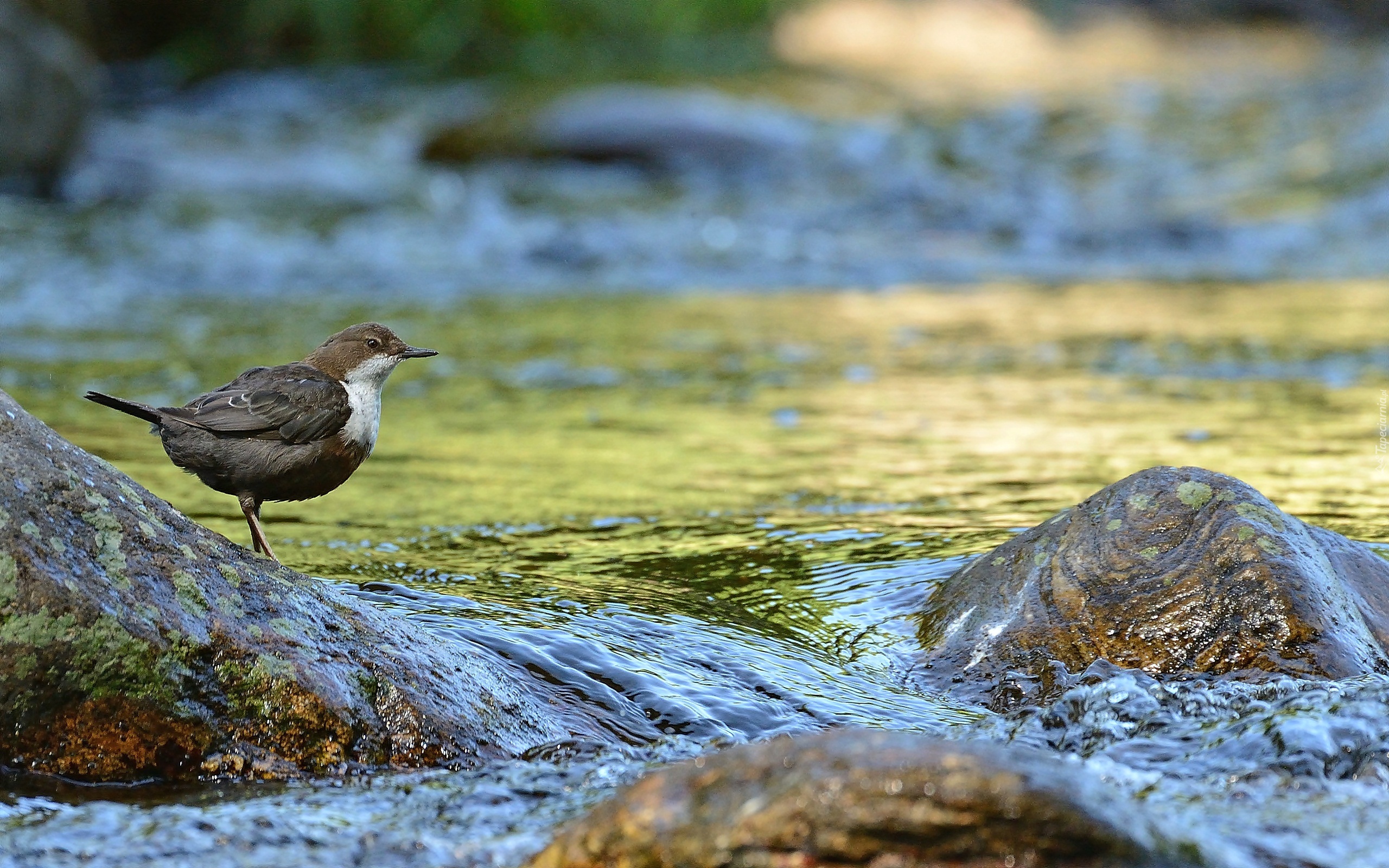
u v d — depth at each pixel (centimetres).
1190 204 2786
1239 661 736
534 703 700
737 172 2969
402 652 677
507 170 2956
